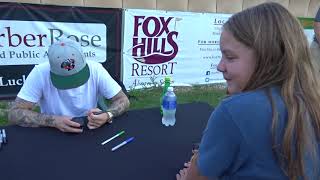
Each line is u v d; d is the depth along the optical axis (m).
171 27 4.92
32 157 1.38
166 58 5.04
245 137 0.78
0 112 3.72
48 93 1.95
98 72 2.04
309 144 0.79
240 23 0.81
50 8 4.05
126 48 4.68
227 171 0.87
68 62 1.82
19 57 4.06
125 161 1.37
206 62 5.41
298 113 0.76
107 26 4.46
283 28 0.79
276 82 0.80
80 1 4.33
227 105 0.81
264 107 0.78
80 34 4.33
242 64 0.82
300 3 5.81
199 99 4.75
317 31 3.05
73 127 1.65
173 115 1.83
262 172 0.80
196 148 1.46
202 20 5.14
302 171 0.80
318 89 0.81
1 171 1.26
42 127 1.69
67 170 1.28
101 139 1.58
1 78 4.02
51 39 4.18
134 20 4.61
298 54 0.79
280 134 0.77
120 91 2.08
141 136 1.63
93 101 2.06
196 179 0.95
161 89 4.95
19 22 3.93
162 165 1.35
